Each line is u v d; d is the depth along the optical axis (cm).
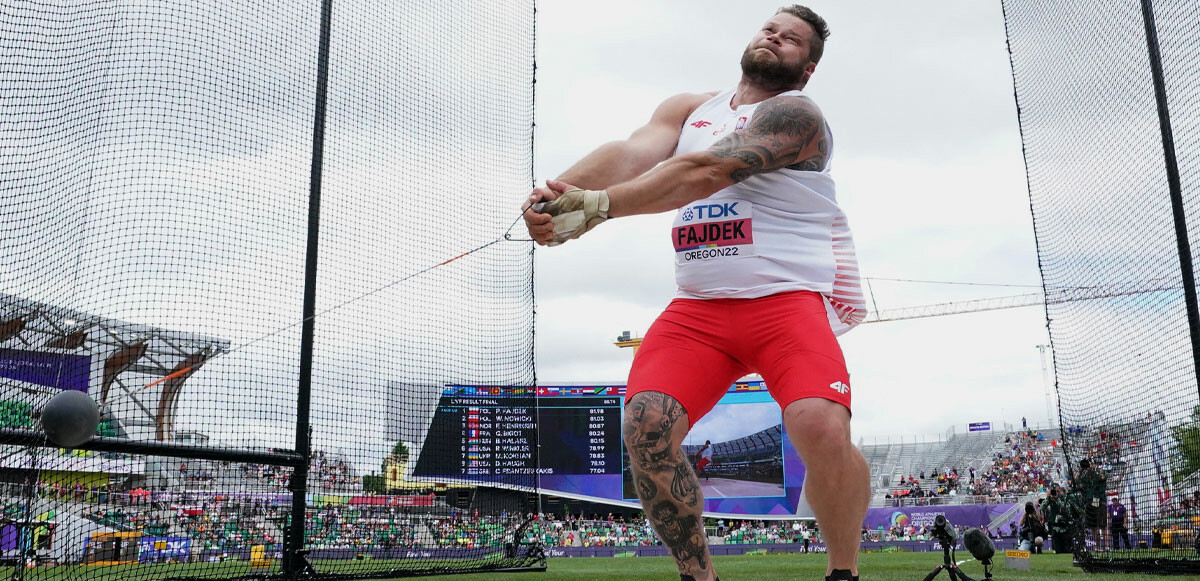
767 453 2562
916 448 4784
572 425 2567
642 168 272
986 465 4406
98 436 443
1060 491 1541
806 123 245
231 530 657
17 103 429
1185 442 638
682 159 233
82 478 514
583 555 2072
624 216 235
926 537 2644
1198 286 609
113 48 491
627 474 2545
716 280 249
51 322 412
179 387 537
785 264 246
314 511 648
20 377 393
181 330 530
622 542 2525
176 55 522
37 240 418
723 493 2555
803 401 228
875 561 902
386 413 673
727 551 2488
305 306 580
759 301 245
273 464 539
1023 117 788
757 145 236
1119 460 692
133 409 523
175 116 519
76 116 448
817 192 254
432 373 669
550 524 2478
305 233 588
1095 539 705
